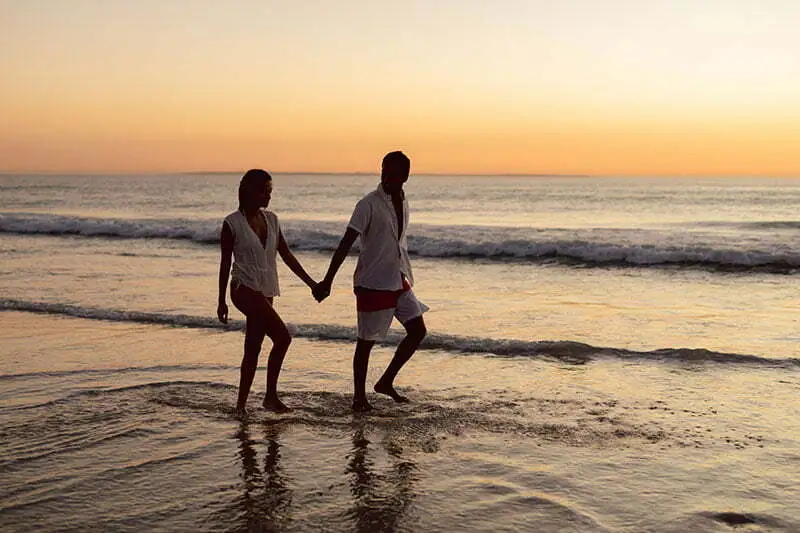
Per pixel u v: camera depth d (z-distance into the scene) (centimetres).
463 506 352
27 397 551
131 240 2141
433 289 1185
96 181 19088
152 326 837
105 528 327
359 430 473
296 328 798
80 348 724
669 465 407
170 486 378
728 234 2455
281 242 522
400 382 597
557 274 1396
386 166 502
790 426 478
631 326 854
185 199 6856
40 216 3019
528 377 610
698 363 654
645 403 533
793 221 3544
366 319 513
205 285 1184
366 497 364
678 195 8281
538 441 450
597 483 381
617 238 2100
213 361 669
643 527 327
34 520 335
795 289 1184
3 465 408
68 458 420
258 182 495
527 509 348
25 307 955
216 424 486
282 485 380
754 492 368
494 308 989
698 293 1138
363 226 503
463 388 577
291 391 571
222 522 334
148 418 498
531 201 6781
